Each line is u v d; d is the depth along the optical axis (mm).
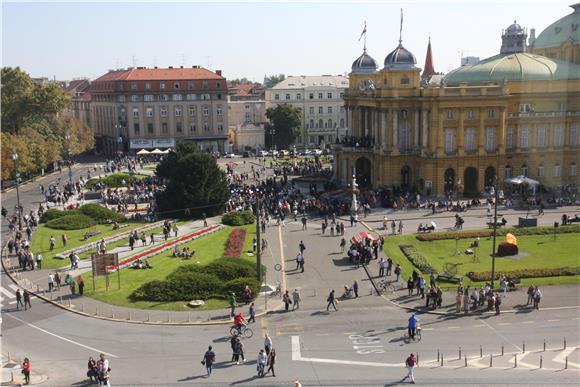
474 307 59062
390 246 82562
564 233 86500
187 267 69562
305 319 57625
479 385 41469
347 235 90375
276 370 45875
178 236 89250
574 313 56688
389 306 60719
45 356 49625
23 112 169375
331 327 55375
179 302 62250
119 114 195125
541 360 44500
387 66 121750
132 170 156375
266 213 102125
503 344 49844
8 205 119312
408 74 121125
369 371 45125
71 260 74375
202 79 198250
